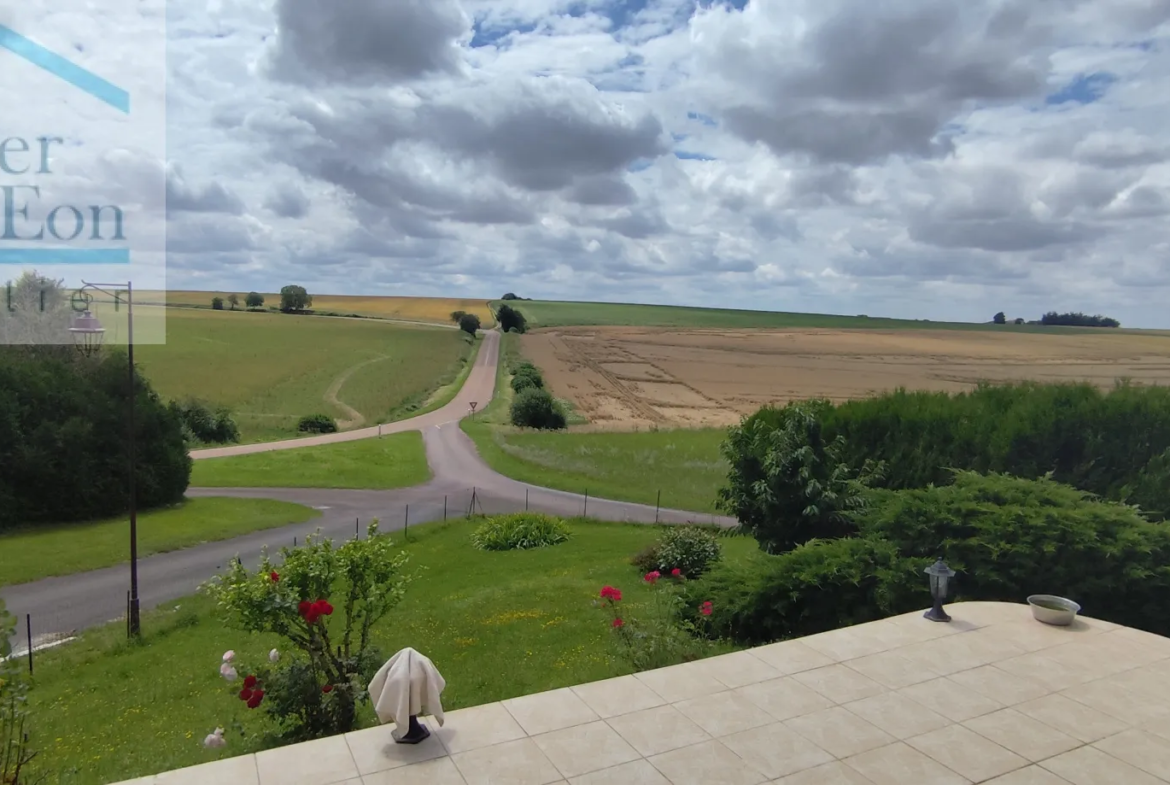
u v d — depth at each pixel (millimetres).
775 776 5344
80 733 9445
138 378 30422
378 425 55562
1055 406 14328
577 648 10930
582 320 151375
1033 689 6746
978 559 9609
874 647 7684
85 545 23125
